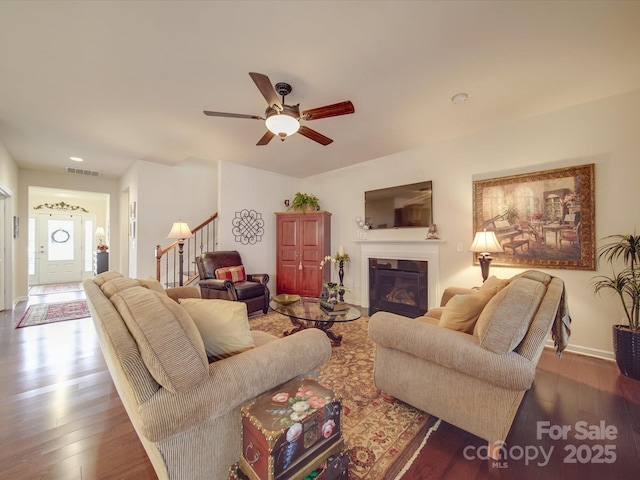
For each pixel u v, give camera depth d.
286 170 5.37
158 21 1.72
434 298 3.88
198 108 2.83
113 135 3.59
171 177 5.32
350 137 3.64
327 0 1.57
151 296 1.20
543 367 2.55
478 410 1.52
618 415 1.85
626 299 2.63
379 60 2.10
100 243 7.89
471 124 3.27
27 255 5.37
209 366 1.14
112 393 2.12
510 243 3.24
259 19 1.71
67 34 1.83
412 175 4.14
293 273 5.18
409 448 1.57
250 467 1.08
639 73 2.30
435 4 1.60
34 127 3.34
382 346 1.95
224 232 4.80
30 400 2.03
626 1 1.58
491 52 2.02
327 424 1.17
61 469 1.41
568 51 2.02
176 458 1.05
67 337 3.30
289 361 1.34
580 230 2.81
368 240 4.54
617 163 2.66
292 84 2.40
